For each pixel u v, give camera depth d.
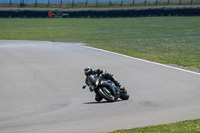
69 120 34.94
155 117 34.06
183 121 30.47
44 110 41.59
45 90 56.25
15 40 175.12
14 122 35.66
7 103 47.44
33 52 116.94
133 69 76.62
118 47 130.75
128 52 113.31
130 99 45.88
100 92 42.75
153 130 26.64
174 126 28.03
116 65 83.56
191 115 34.31
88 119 34.72
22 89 58.12
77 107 42.06
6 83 64.38
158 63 86.88
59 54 110.00
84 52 115.06
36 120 36.03
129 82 60.69
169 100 44.31
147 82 60.12
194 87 53.91
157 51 116.25
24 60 96.31
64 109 41.38
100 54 108.62
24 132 30.14
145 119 33.22
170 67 79.25
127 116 35.12
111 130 28.92
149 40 160.88
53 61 93.19
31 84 62.31
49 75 71.31
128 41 157.75
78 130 29.66
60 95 51.59
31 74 73.31
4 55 109.06
